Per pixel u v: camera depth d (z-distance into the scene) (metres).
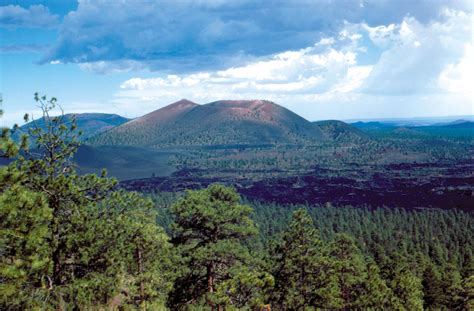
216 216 24.45
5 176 10.60
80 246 15.35
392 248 95.62
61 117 16.02
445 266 68.88
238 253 23.88
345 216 140.62
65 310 13.96
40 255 12.47
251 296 23.09
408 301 38.75
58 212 15.57
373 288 34.59
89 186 16.73
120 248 17.09
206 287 25.23
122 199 17.52
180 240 26.45
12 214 10.34
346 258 37.22
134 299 20.44
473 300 46.78
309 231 31.70
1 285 10.51
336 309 31.56
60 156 15.76
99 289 15.45
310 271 30.16
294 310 28.69
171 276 24.19
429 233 118.00
